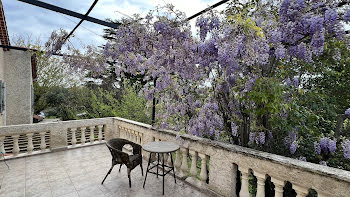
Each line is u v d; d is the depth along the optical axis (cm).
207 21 219
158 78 316
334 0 167
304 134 290
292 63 273
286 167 204
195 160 323
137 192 296
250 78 252
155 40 246
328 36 175
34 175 350
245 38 189
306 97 296
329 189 173
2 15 445
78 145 521
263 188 230
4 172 361
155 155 419
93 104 948
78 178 340
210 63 259
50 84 1284
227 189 265
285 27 186
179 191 300
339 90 323
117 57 302
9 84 703
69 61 338
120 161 317
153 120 412
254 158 234
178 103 331
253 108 268
